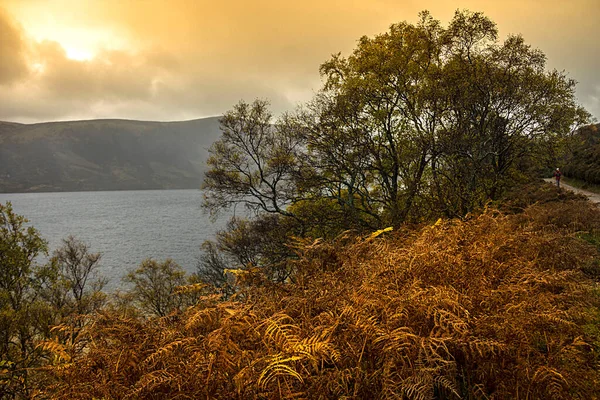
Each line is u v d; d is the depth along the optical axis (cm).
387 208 1978
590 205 988
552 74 2089
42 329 1827
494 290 337
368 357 262
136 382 232
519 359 262
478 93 1791
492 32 1970
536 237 523
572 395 260
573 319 338
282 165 2123
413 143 1973
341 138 1986
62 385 253
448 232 507
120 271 5853
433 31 2136
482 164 1734
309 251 463
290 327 284
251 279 382
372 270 375
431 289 313
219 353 242
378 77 2120
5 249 2317
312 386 231
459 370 281
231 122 2297
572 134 2525
